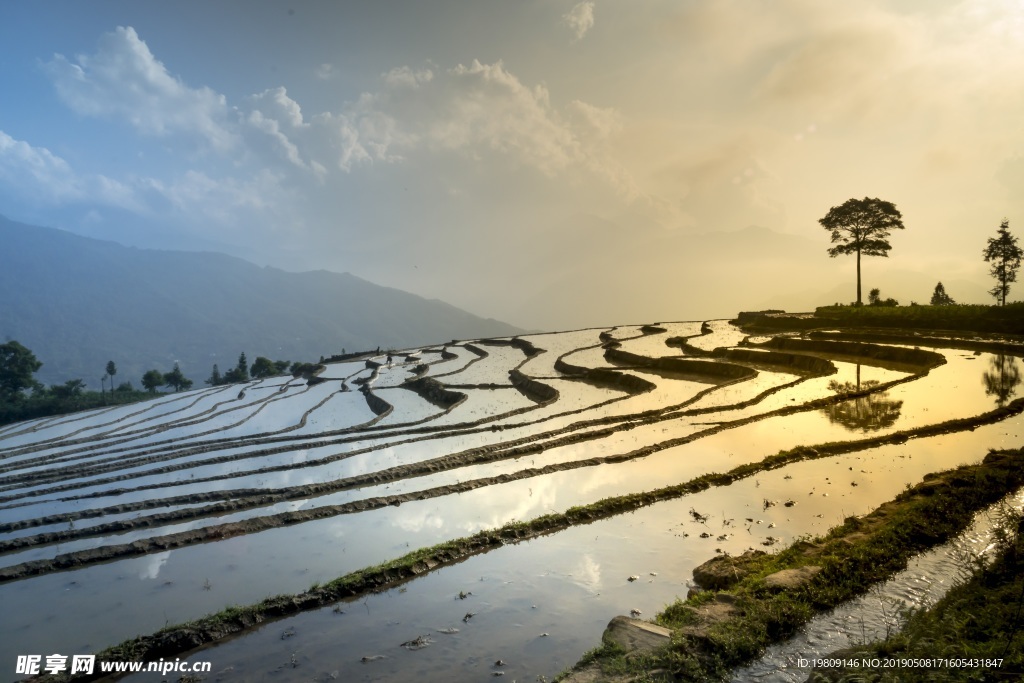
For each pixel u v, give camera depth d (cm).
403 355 9625
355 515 2331
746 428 3139
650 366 5781
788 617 1190
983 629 1023
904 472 2239
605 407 4038
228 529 2202
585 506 2111
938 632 1040
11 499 2994
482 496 2444
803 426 3080
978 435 2633
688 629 1183
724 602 1297
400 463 3138
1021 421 2786
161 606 1683
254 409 5862
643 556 1744
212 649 1411
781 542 1739
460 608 1523
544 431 3553
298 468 3166
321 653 1359
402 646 1362
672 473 2522
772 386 4231
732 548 1742
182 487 2930
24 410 9294
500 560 1794
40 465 4016
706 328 8531
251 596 1716
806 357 5091
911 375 4091
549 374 6059
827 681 960
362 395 6369
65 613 1664
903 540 1506
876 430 2855
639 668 1079
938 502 1692
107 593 1778
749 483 2280
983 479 1822
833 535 1648
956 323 5844
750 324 8219
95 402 10150
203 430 4850
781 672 1045
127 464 3612
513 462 2930
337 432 4056
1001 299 7025
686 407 3803
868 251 8169
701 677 1038
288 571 1867
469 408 4609
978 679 867
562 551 1823
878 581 1349
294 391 7175
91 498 2855
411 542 2038
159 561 1995
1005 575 1259
